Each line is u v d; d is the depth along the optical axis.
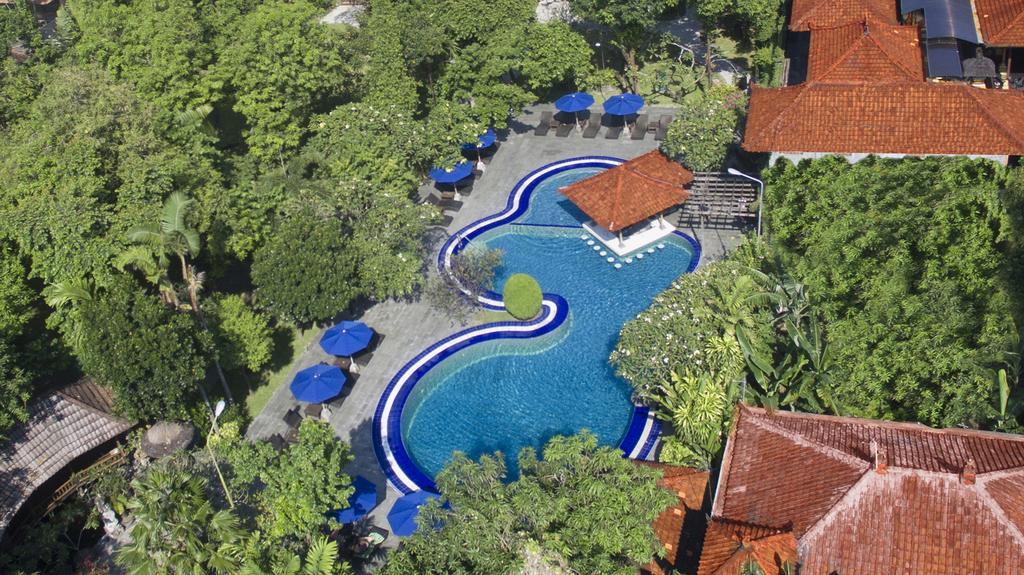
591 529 27.09
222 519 30.44
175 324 40.38
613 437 42.41
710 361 39.06
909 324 37.34
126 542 40.16
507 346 48.41
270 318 51.69
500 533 26.98
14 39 70.38
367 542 38.25
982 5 60.50
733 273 42.59
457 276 51.31
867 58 54.38
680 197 53.12
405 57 63.41
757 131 50.56
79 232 42.75
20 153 45.62
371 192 52.34
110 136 47.06
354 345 46.31
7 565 36.72
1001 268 39.41
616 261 53.72
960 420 33.38
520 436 43.41
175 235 40.69
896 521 28.08
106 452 42.84
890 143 48.03
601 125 67.31
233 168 57.12
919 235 42.03
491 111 63.31
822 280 41.41
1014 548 26.88
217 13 63.25
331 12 93.12
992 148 46.44
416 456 43.12
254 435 44.81
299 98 57.91
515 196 60.69
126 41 56.47
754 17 65.12
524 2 68.25
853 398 35.88
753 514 30.25
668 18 79.88
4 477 38.69
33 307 47.31
